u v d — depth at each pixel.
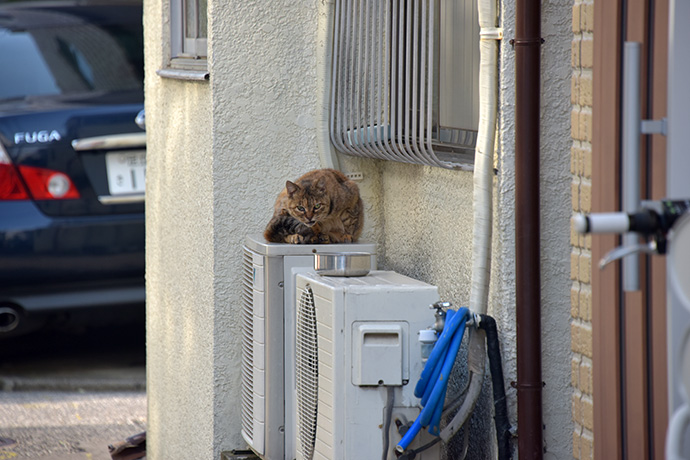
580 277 4.64
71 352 11.79
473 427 5.16
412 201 6.11
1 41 11.66
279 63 6.48
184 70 7.01
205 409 6.66
